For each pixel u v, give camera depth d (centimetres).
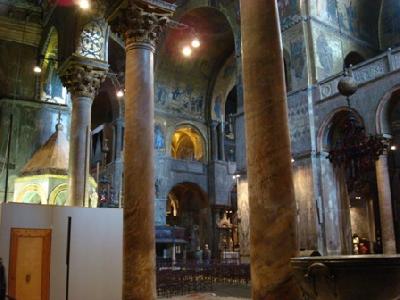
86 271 886
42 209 862
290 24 2264
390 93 1794
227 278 1869
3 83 1856
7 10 1909
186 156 3797
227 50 3425
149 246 752
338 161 1561
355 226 2708
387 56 1833
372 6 2633
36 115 1889
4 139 1803
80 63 1285
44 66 1931
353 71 1961
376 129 1814
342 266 344
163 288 1429
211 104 3556
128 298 721
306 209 2022
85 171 1256
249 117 509
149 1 866
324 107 2052
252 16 532
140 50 855
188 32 3114
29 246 839
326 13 2309
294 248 463
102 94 3603
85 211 907
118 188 3066
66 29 1405
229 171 3578
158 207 3164
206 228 3450
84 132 1277
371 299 346
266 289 453
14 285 809
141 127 808
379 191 1767
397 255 347
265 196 477
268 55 516
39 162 1714
